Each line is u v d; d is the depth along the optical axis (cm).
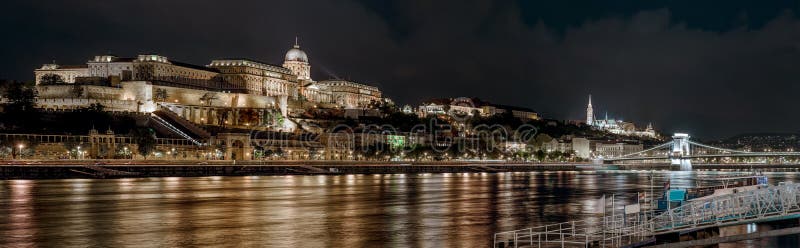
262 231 12900
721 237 11019
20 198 18600
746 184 14138
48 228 13025
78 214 15188
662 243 10581
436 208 17250
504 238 12131
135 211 15862
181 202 18075
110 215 15075
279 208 16875
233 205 17488
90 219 14362
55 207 16488
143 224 13688
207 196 19988
